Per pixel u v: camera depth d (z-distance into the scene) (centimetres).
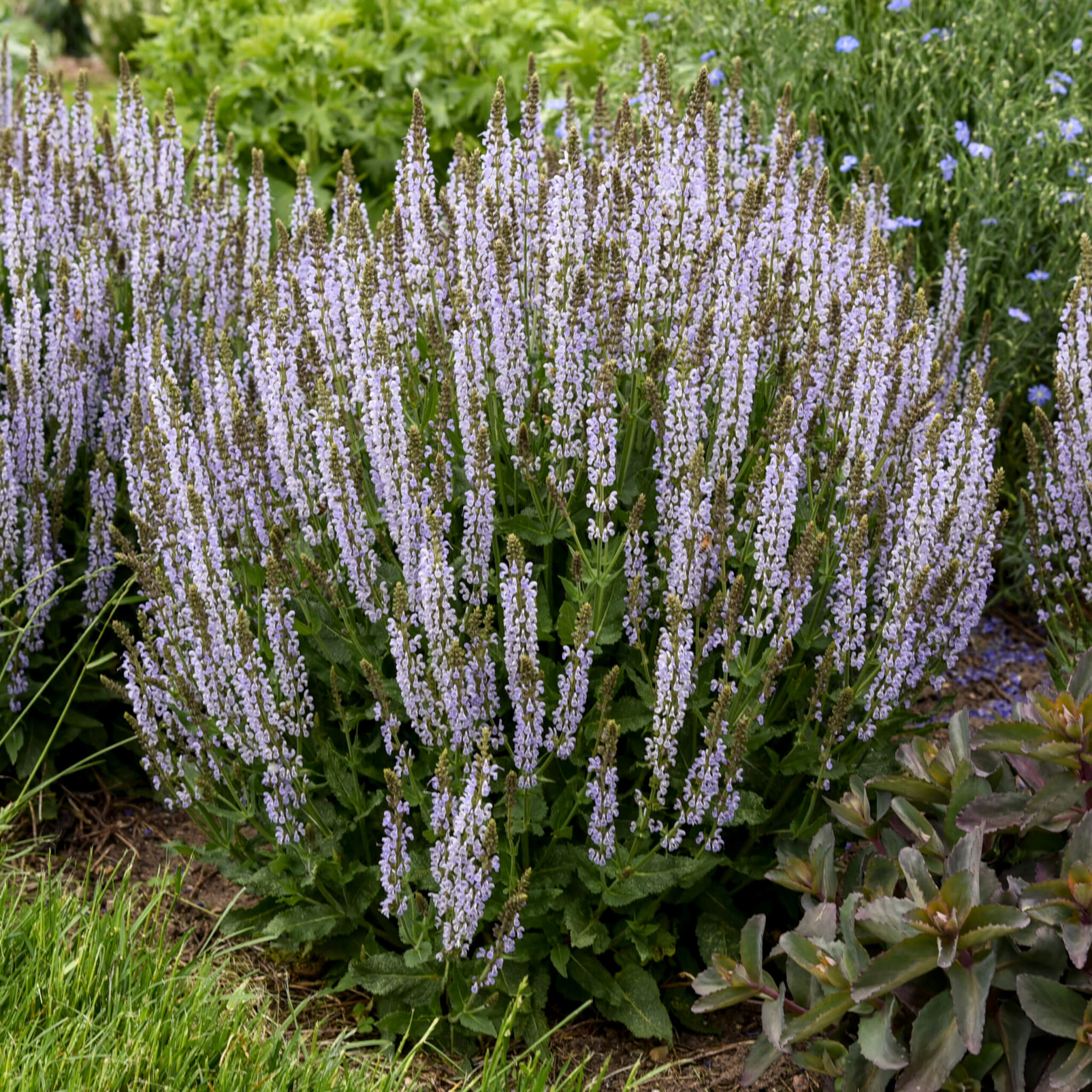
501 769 164
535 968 165
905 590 162
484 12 319
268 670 171
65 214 203
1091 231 222
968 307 224
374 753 171
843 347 171
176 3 359
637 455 169
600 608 159
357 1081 150
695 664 159
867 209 206
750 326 164
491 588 164
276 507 174
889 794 162
